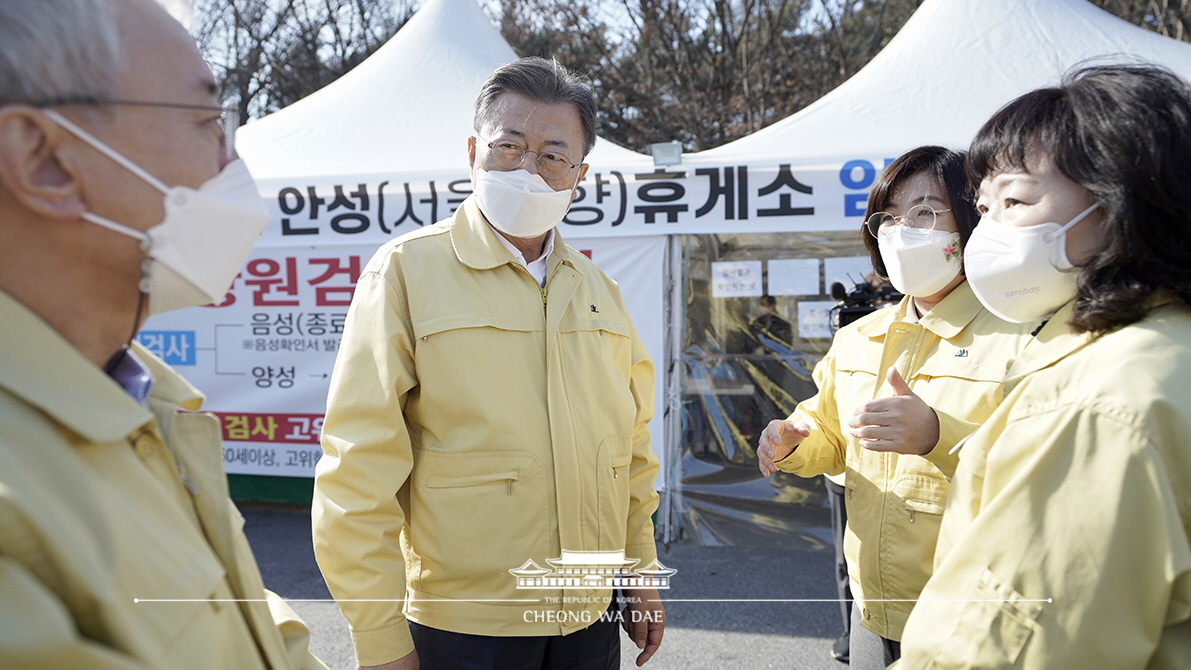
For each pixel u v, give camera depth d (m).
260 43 15.04
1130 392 0.75
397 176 4.32
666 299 4.19
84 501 0.58
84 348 0.69
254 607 0.79
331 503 1.33
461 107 5.12
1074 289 0.95
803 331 4.23
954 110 4.39
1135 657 0.72
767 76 13.81
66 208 0.63
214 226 0.75
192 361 4.61
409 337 1.42
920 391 1.47
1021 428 0.83
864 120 4.43
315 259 4.46
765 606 3.33
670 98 13.95
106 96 0.64
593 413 1.53
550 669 1.50
